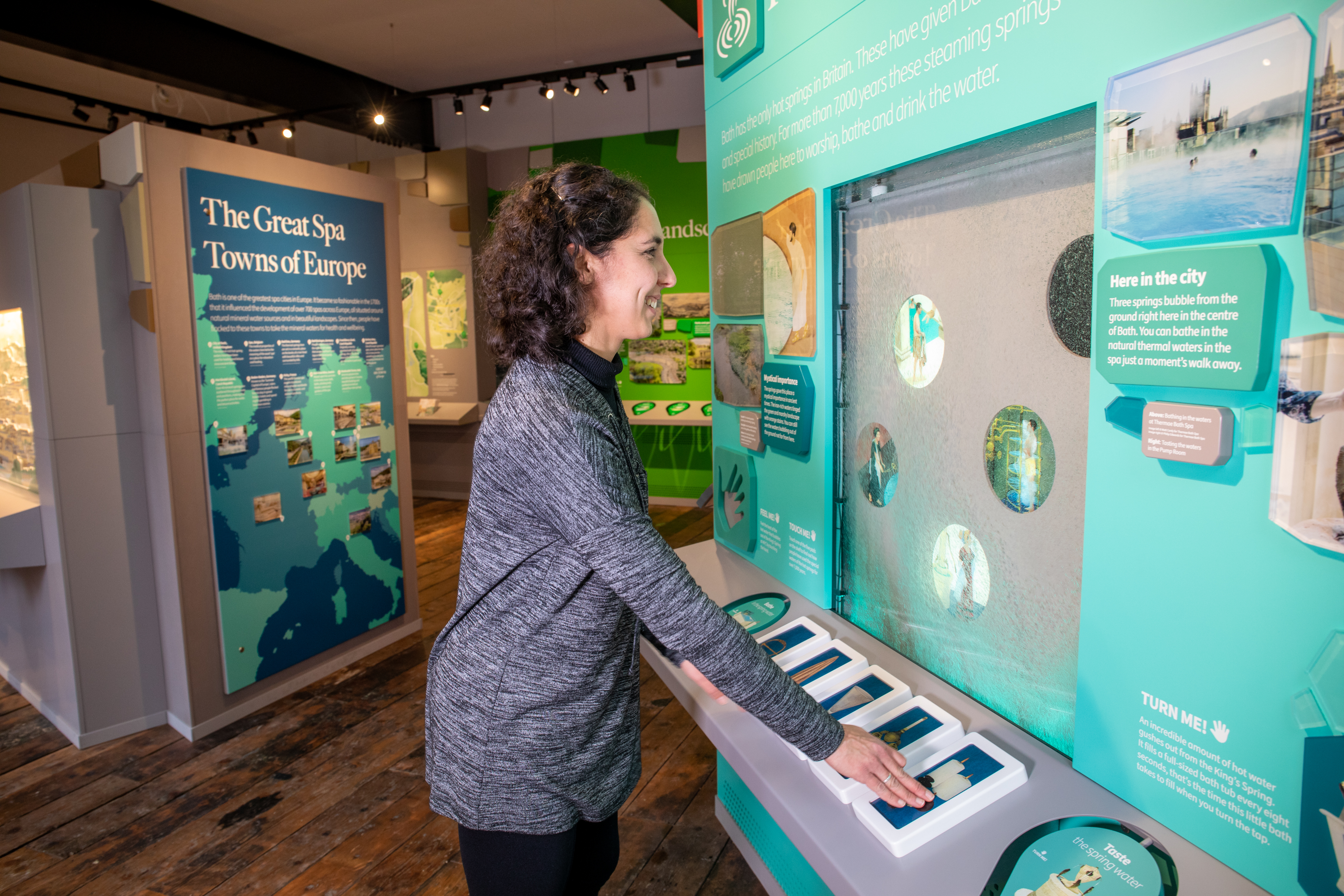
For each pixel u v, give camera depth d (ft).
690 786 7.30
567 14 16.38
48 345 7.52
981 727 3.19
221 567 8.45
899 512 3.99
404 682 9.73
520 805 2.95
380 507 10.50
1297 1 1.79
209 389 8.21
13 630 9.20
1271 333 1.93
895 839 2.50
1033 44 2.59
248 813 7.06
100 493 8.01
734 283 5.23
